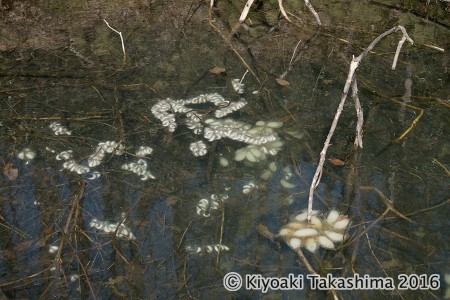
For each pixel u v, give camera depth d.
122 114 2.37
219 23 2.73
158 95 2.43
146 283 1.99
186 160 2.25
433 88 2.46
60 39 2.62
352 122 2.35
